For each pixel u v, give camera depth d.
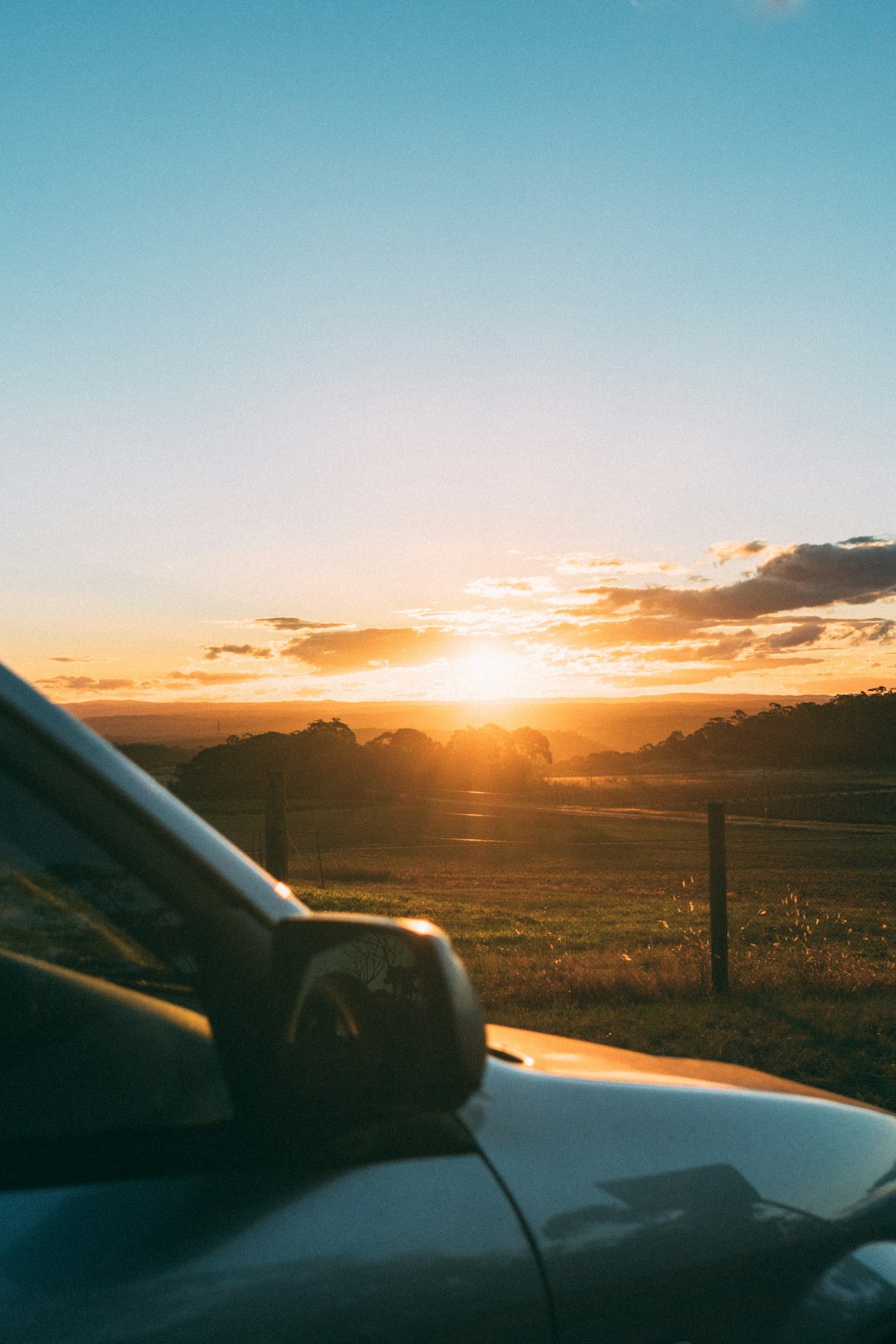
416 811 111.38
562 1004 9.13
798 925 16.94
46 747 1.19
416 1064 1.27
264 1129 1.21
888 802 113.56
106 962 1.26
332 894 24.92
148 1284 1.03
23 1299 0.98
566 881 41.00
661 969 10.29
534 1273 1.26
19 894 1.24
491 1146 1.36
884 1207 1.70
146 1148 1.14
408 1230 1.20
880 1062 7.28
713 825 9.74
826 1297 1.52
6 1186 1.07
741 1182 1.55
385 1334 1.12
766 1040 7.84
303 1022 1.26
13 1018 1.20
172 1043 1.23
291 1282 1.10
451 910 22.67
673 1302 1.37
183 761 116.56
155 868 1.25
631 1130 1.52
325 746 160.75
